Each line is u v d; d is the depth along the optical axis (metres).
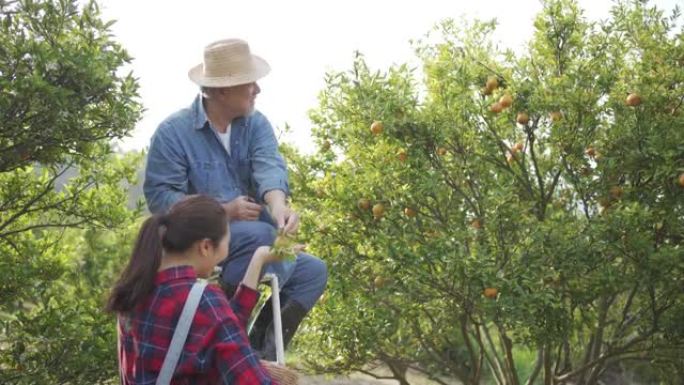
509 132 7.46
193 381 2.62
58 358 5.86
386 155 7.23
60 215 6.61
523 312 6.53
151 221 2.74
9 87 5.25
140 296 2.64
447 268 6.47
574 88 7.07
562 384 8.22
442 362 8.27
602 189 7.14
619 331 7.82
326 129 7.89
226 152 3.83
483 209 7.07
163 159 3.77
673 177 6.89
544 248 6.67
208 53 3.73
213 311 2.62
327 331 7.72
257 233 3.62
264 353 3.59
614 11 7.47
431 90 7.63
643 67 7.13
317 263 3.79
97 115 5.66
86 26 5.75
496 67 7.31
